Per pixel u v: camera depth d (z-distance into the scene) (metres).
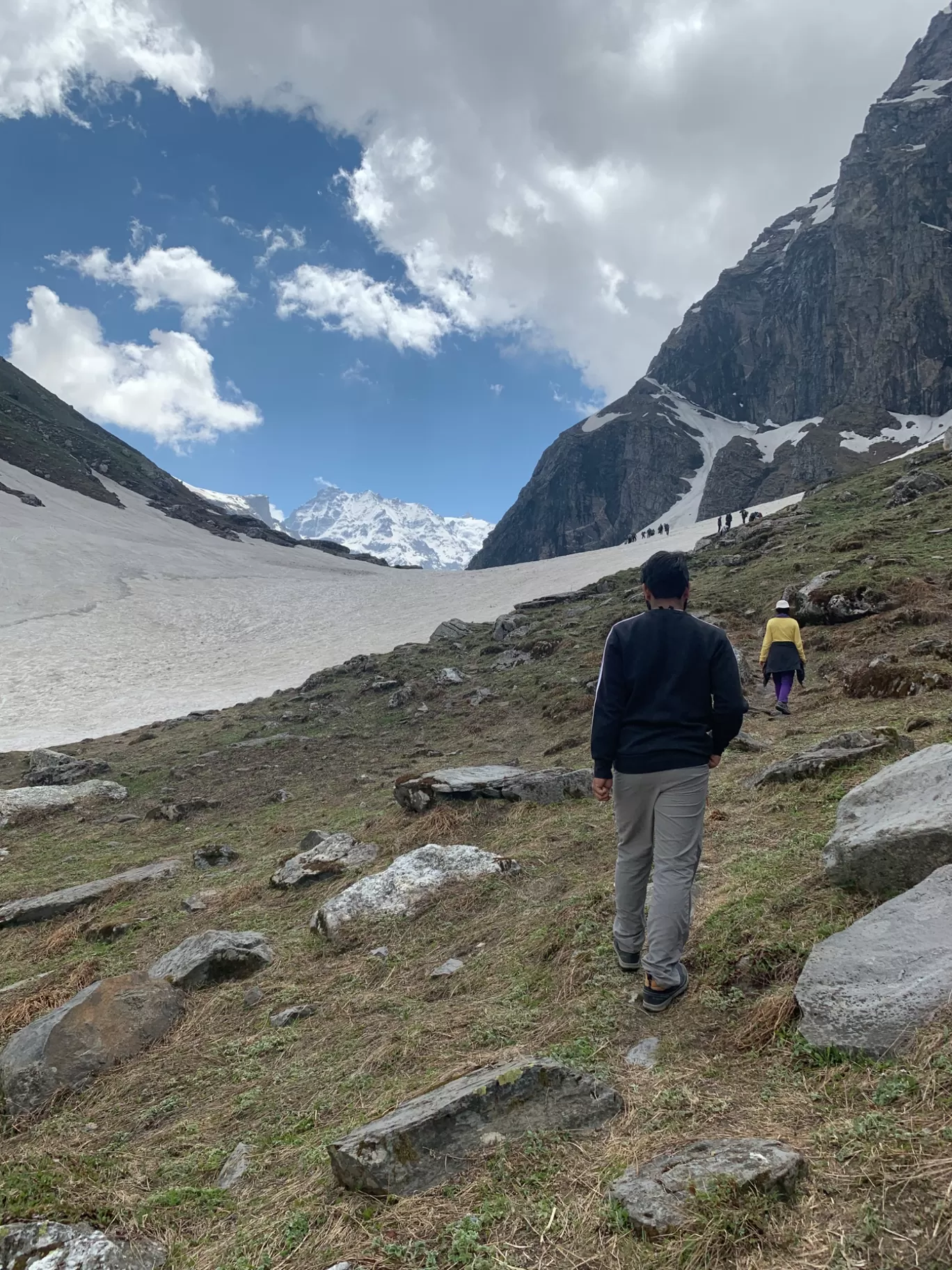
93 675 34.75
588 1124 2.80
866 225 188.00
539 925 5.00
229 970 5.59
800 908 3.99
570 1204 2.38
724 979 3.66
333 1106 3.53
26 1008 5.69
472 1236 2.31
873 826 4.15
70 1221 2.83
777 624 10.40
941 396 160.00
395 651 28.08
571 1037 3.52
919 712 7.78
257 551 83.62
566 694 16.53
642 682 3.59
